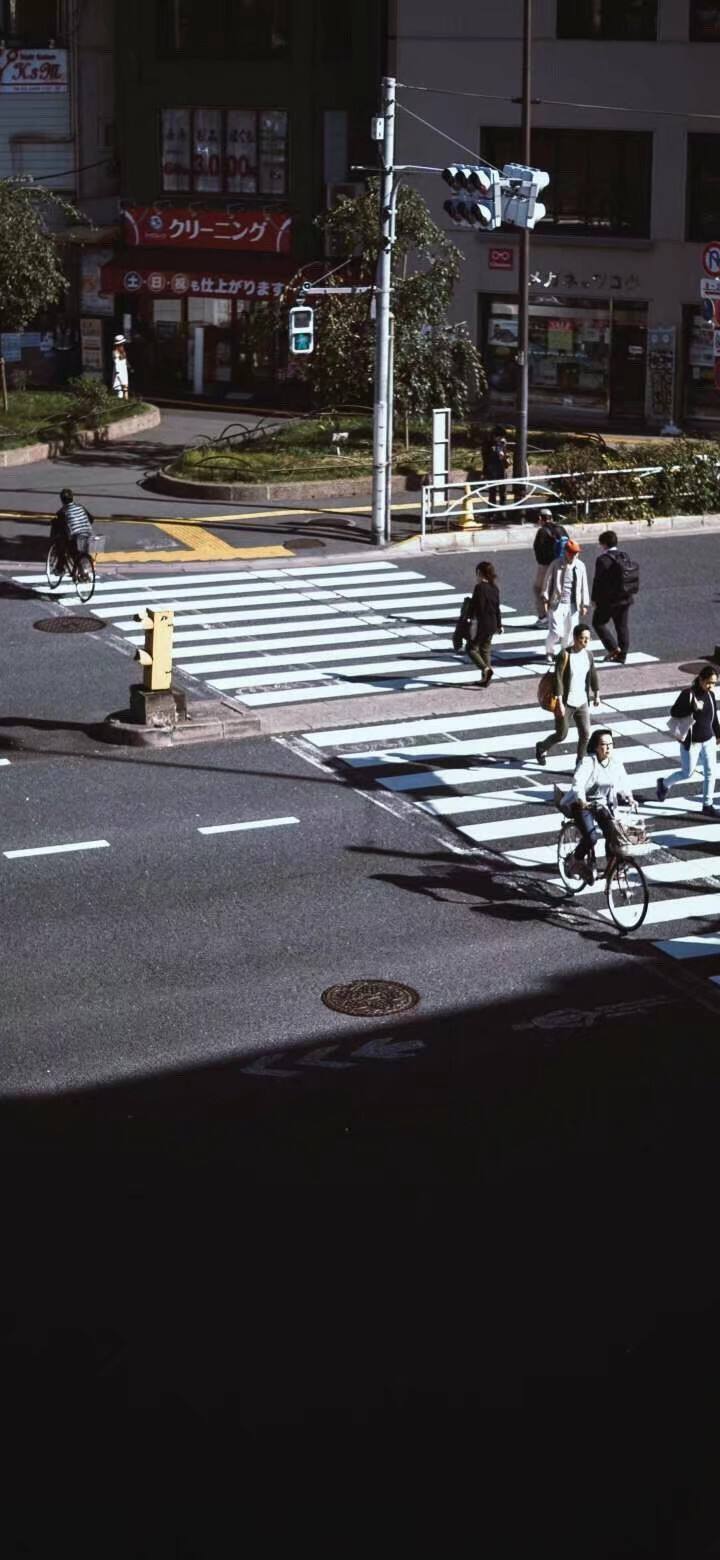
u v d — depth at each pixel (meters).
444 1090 14.18
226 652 26.31
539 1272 11.74
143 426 45.66
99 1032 14.90
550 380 47.56
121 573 30.98
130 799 20.38
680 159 44.41
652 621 28.36
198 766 21.58
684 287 45.12
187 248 50.09
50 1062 14.39
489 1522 9.34
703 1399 10.45
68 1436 9.97
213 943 16.69
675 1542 9.21
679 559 32.69
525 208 33.28
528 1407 10.34
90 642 26.61
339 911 17.56
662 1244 12.12
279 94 48.50
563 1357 10.84
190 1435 10.00
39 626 27.39
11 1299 11.28
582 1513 9.43
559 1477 9.73
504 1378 10.61
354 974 16.17
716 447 37.72
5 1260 11.72
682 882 18.67
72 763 21.50
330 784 21.12
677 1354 10.90
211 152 49.97
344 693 24.53
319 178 48.78
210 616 28.28
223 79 49.09
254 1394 10.38
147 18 49.44
